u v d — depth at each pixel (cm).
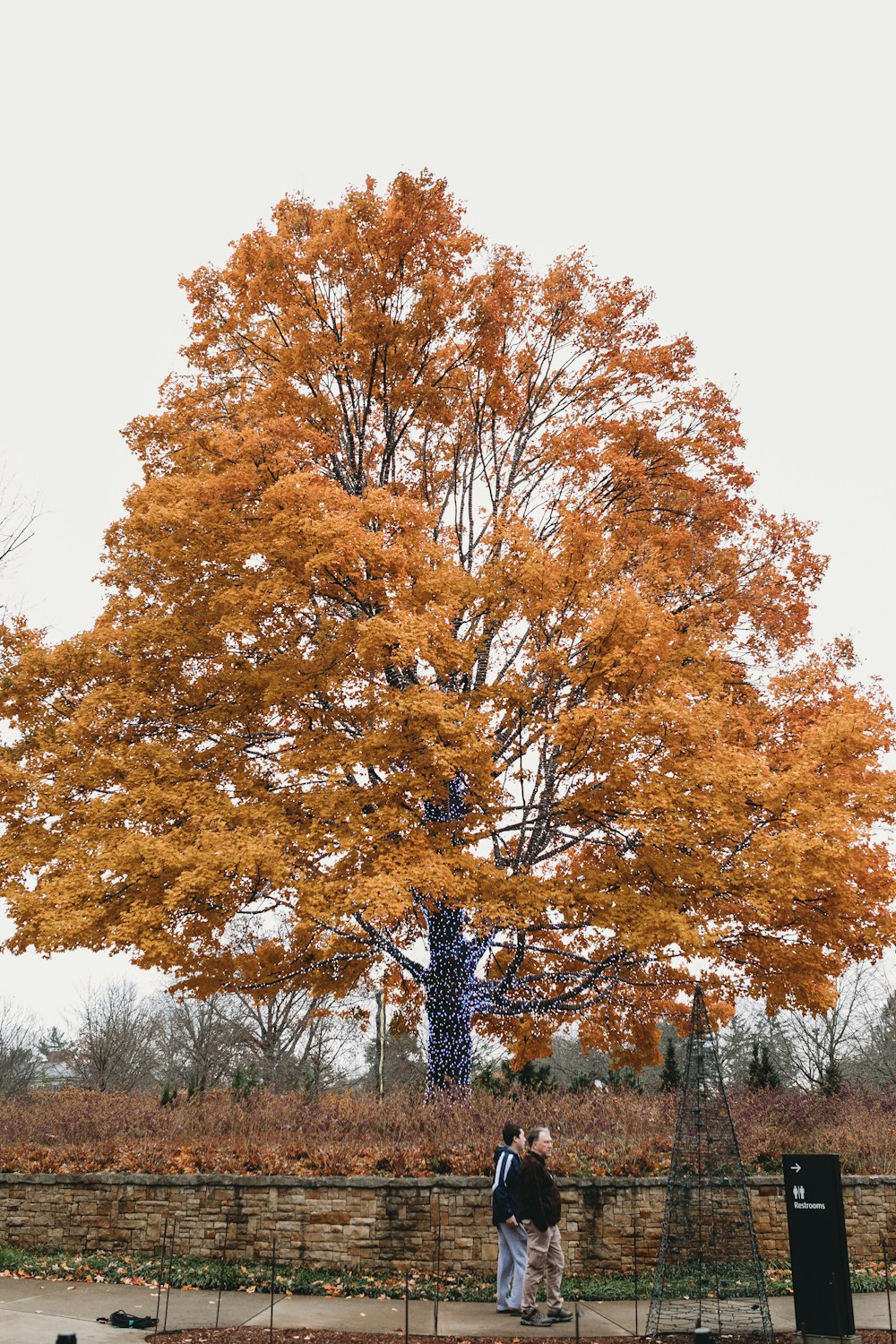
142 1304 912
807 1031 3600
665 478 1733
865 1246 1137
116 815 1319
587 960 1562
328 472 1725
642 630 1314
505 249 1794
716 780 1218
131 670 1477
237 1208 1104
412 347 1673
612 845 1484
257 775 1473
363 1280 1019
